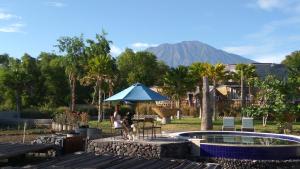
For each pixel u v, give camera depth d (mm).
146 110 55719
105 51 62594
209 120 31359
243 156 18562
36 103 75500
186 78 56375
